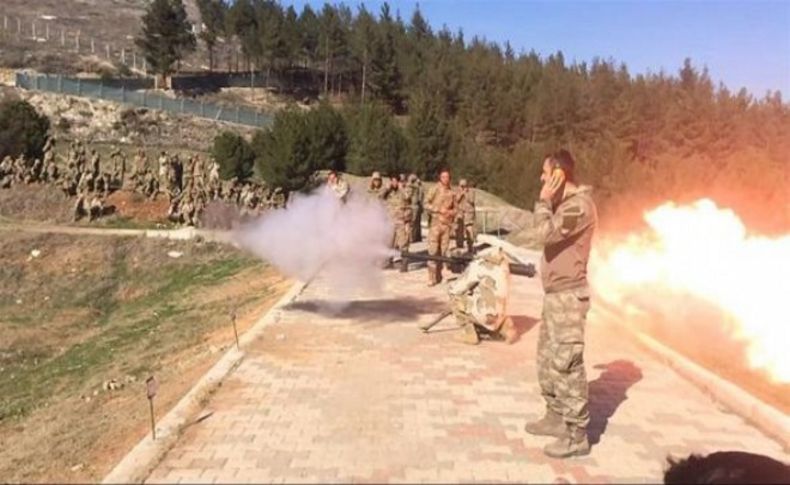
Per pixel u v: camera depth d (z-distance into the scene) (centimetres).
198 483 630
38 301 2253
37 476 737
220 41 10225
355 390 886
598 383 959
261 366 981
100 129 5394
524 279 1762
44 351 1758
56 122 5306
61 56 8075
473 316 1112
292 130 3688
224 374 942
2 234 2631
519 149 5134
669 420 821
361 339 1133
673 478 634
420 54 9331
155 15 7938
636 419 822
